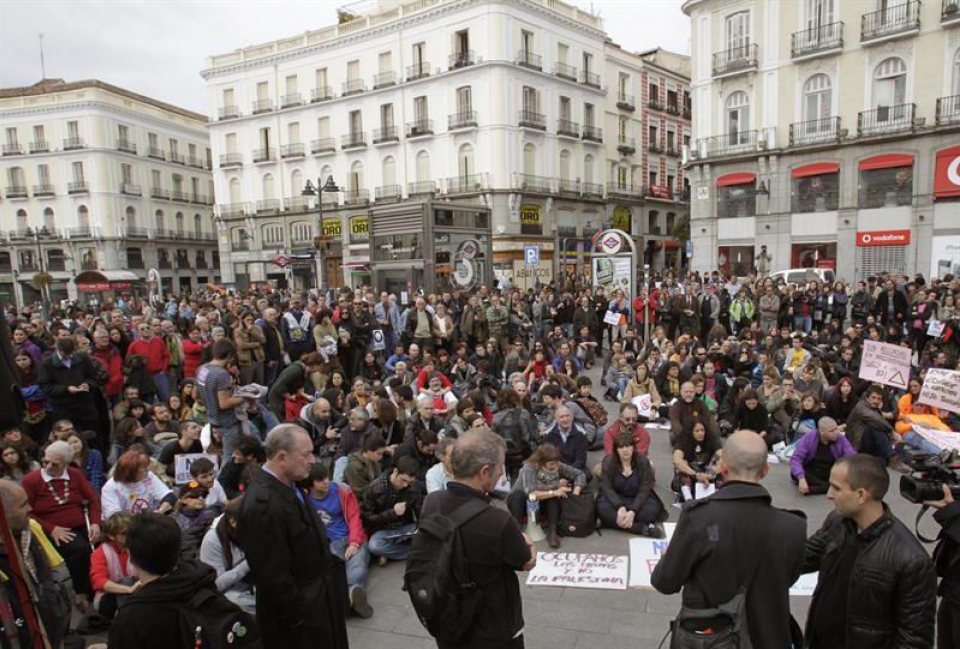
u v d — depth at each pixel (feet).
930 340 43.80
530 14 117.29
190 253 185.06
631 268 51.67
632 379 34.27
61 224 164.45
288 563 9.55
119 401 29.66
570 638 13.65
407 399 27.40
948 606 9.21
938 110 78.23
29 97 161.48
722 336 42.52
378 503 18.02
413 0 123.75
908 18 78.89
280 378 26.32
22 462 17.31
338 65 129.39
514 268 116.88
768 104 91.25
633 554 17.84
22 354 25.85
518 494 19.34
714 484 20.94
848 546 8.82
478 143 116.26
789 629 8.13
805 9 87.25
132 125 167.43
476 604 8.54
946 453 9.61
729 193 97.30
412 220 53.47
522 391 26.86
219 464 20.01
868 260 85.46
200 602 8.23
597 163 135.54
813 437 22.38
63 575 14.37
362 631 14.34
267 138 139.95
